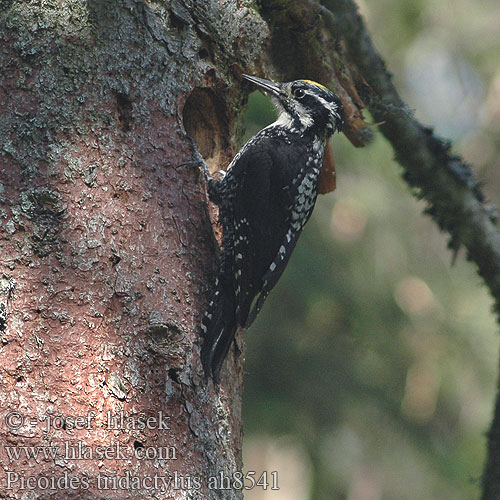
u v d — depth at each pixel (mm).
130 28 8750
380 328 19438
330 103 10742
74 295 7973
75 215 8141
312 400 19391
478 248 11242
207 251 9055
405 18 21281
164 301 8383
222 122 10172
